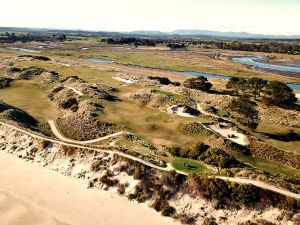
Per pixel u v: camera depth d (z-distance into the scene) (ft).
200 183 141.79
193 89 354.13
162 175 148.56
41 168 171.94
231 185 138.51
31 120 238.07
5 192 152.97
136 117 246.88
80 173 163.32
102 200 146.82
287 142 232.94
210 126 234.79
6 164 176.55
